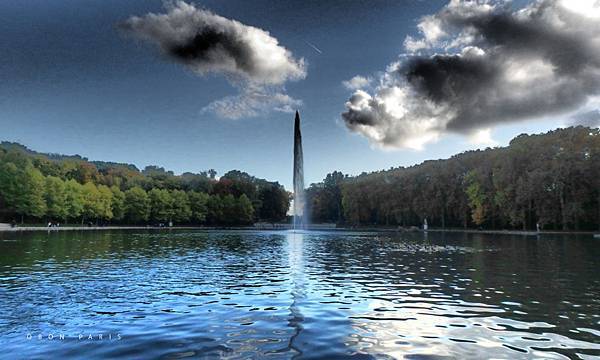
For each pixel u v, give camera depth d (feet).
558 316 43.45
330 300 51.88
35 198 321.52
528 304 49.29
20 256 106.11
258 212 561.02
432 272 78.69
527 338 35.88
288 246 157.69
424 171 394.93
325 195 542.98
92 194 393.91
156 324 40.47
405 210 401.49
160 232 305.94
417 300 51.88
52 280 68.49
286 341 35.01
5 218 340.39
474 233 290.35
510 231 281.13
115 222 448.65
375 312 45.32
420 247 148.77
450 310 46.24
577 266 86.74
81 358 31.19
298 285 63.67
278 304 49.52
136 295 55.31
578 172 252.83
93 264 91.56
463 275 74.43
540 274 74.95
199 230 372.58
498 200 290.56
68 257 105.70
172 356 31.45
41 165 434.30
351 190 463.01
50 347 33.71
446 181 362.53
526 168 274.98
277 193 570.46
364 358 31.09
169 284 64.59
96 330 38.47
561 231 265.75
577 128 273.75
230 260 102.83
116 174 566.36
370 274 76.28
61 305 49.11
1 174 309.63
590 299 52.13
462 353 32.17
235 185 549.95
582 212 251.80
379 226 453.99
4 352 32.58
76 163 488.44
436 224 404.36
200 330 38.29
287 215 588.91
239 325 39.99
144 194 447.83
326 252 128.26
